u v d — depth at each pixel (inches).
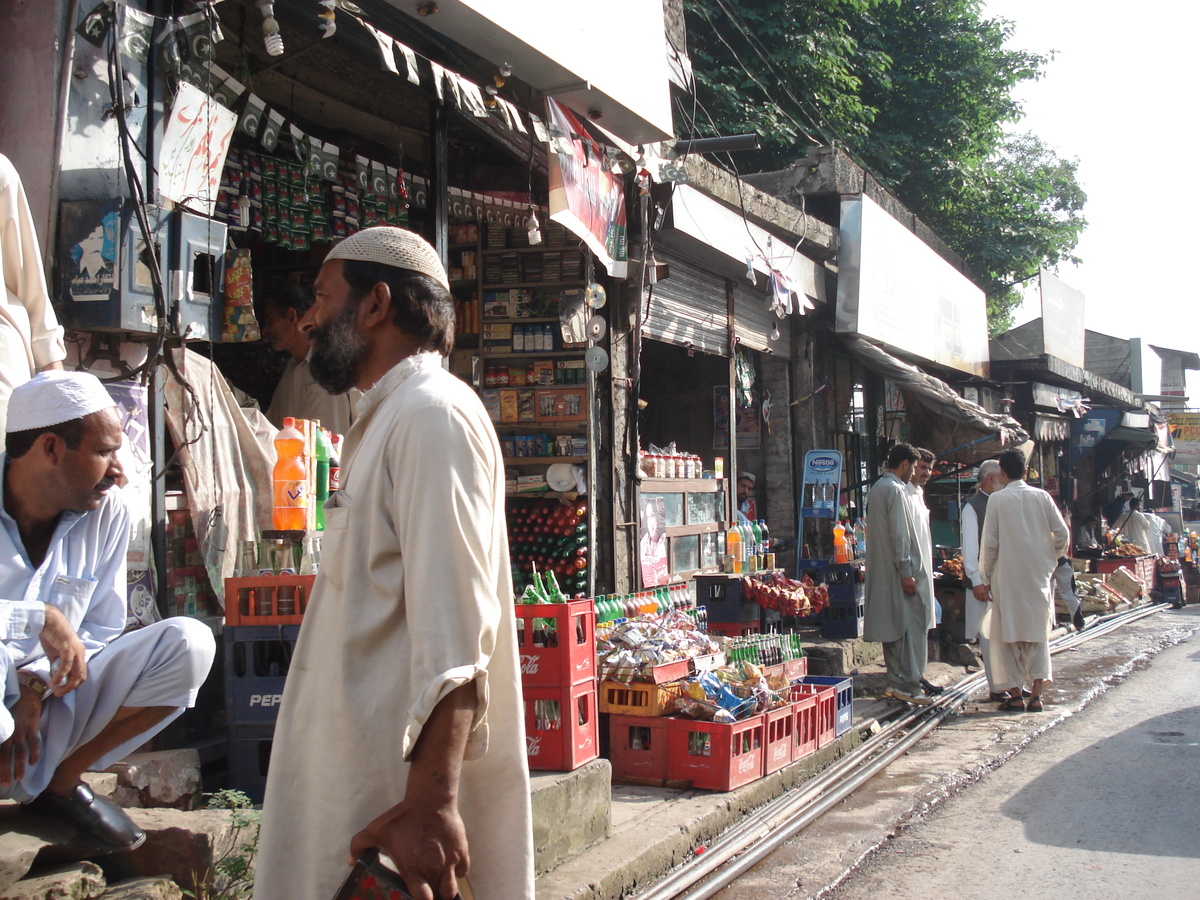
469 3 195.9
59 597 113.8
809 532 483.5
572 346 305.0
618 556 314.3
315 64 247.1
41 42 153.6
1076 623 496.7
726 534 373.4
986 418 470.3
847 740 252.5
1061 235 948.6
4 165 133.5
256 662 155.5
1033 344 971.9
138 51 158.9
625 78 255.1
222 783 161.9
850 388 547.8
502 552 75.6
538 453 308.2
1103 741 267.0
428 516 68.0
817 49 634.8
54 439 110.9
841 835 191.0
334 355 78.2
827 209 496.7
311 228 229.0
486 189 299.1
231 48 218.7
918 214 847.1
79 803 112.2
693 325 374.9
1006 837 189.5
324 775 71.5
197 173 173.8
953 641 396.2
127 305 153.3
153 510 163.2
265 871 73.2
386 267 78.2
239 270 174.6
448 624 66.4
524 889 74.4
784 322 471.5
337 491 76.3
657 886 158.6
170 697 114.5
